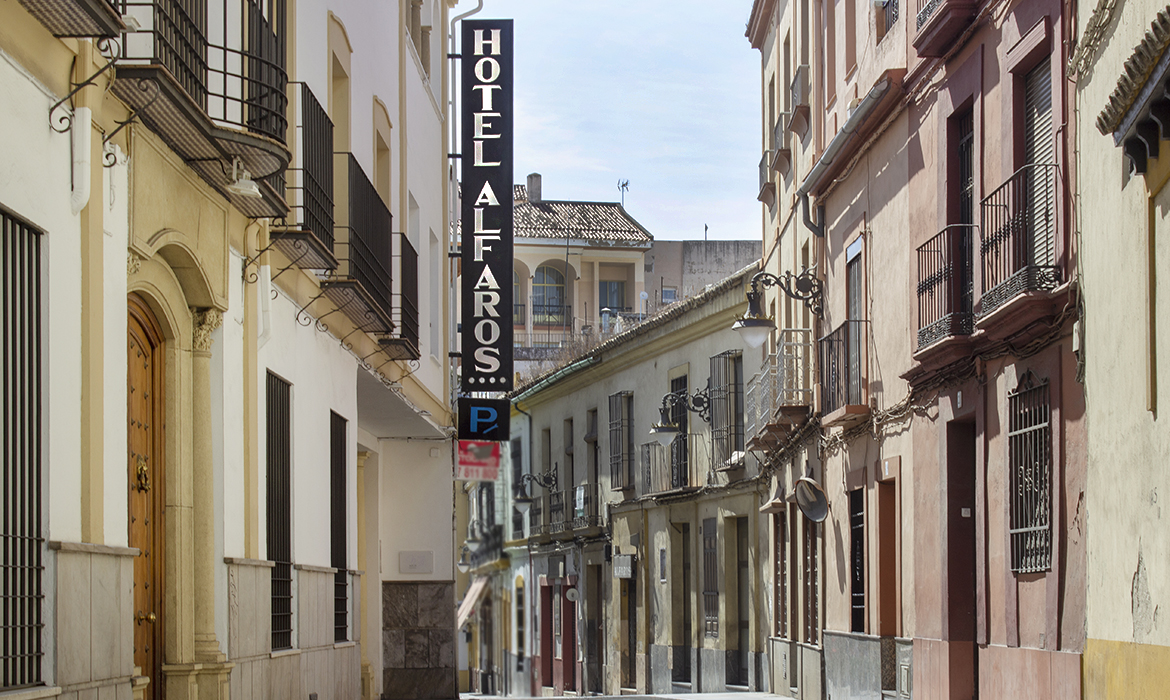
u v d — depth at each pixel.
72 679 6.64
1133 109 8.02
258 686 10.37
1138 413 8.57
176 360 9.41
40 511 6.52
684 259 50.28
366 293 13.34
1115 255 9.02
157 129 8.27
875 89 14.70
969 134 12.89
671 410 28.48
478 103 20.28
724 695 21.42
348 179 13.38
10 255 6.32
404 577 21.56
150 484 9.18
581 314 49.44
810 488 18.78
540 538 37.56
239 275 10.38
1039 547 10.80
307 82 12.55
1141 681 8.36
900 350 14.71
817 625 19.33
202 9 9.10
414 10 20.73
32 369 6.51
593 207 52.50
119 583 7.36
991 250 11.70
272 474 11.35
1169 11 7.19
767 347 23.53
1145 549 8.43
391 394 17.23
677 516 27.88
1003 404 11.59
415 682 21.34
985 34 12.20
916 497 14.05
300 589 11.95
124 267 7.80
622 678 31.03
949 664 12.74
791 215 21.42
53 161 6.76
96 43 7.23
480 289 20.19
